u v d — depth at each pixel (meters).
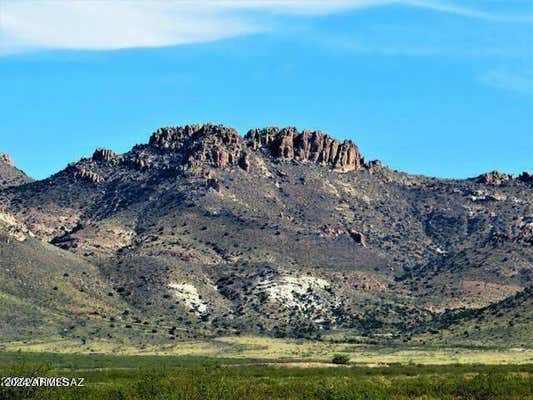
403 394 146.88
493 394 144.88
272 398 137.00
